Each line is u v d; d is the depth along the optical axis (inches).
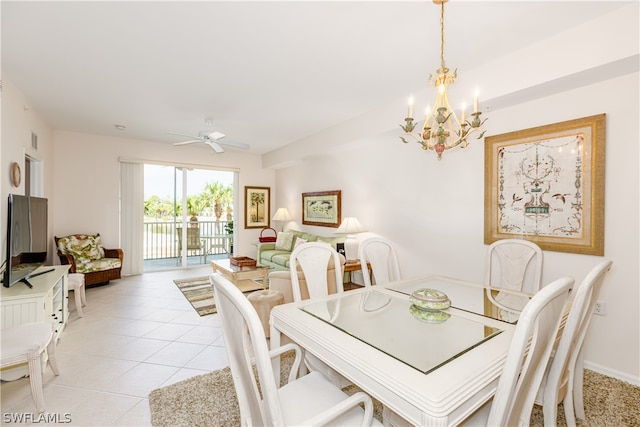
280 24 78.8
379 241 103.1
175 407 72.9
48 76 109.4
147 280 200.2
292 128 179.2
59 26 79.5
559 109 95.1
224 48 90.7
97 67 102.7
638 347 82.4
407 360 43.1
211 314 137.9
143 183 214.8
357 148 179.8
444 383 37.4
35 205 113.1
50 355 85.0
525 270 94.3
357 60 97.7
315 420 38.9
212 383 83.3
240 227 259.6
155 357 97.9
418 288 82.7
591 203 88.7
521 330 35.2
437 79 68.3
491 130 114.0
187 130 183.9
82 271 168.4
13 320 86.1
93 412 71.2
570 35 81.2
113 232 203.3
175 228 257.4
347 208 190.9
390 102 135.6
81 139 192.1
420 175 144.1
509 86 94.2
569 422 62.4
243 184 260.7
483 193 118.1
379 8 72.2
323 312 63.7
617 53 73.5
